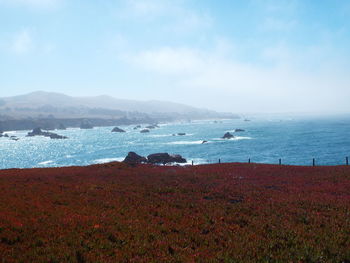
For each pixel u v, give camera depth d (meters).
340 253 9.36
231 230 11.87
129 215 13.76
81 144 183.25
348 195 19.25
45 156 127.94
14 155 134.00
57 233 10.38
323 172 30.44
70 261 8.12
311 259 8.94
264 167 35.78
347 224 12.59
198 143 163.12
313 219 13.42
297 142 147.12
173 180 25.48
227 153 115.62
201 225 12.44
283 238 11.02
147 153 127.50
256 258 9.05
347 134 185.38
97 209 14.53
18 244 9.21
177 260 8.55
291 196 18.86
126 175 28.44
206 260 8.64
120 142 188.50
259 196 18.89
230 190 20.84
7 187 18.64
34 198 15.88
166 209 15.25
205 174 29.70
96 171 31.20
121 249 9.39
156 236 10.78
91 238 10.15
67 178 25.12
